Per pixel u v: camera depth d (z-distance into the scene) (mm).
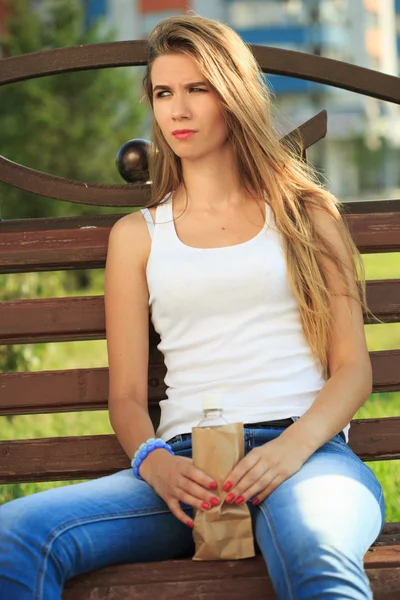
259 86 4301
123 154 4719
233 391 3953
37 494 3584
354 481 3584
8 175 4656
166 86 4160
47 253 4531
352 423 4441
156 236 4219
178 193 4395
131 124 22016
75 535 3422
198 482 3512
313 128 4637
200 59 4102
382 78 4699
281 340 4023
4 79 4641
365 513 3441
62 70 4648
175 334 4082
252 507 3621
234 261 4047
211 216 4250
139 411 4062
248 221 4223
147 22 55375
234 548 3475
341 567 3162
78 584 3432
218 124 4211
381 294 4543
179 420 3969
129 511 3604
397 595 3447
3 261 4535
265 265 4035
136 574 3459
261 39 62656
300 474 3588
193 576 3436
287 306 4059
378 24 71500
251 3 61844
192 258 4082
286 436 3688
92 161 21359
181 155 4211
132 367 4168
